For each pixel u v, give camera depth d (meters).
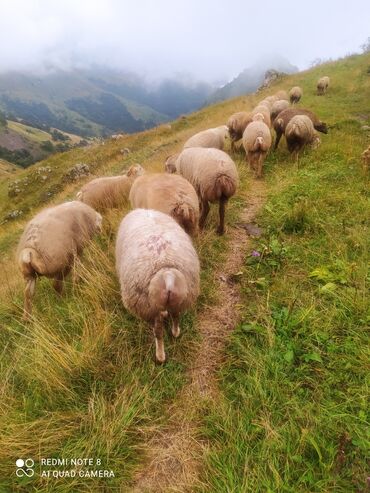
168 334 3.96
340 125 12.35
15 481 2.86
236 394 3.33
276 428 2.94
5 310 5.13
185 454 2.97
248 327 3.97
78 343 3.83
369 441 2.72
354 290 4.21
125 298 3.62
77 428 3.16
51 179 23.08
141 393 3.34
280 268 5.03
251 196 7.66
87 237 5.41
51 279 5.35
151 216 4.09
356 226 5.61
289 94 20.17
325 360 3.52
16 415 3.26
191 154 6.55
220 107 25.56
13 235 12.49
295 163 9.01
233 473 2.71
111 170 17.06
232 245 5.79
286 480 2.57
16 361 3.84
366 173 7.64
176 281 3.24
